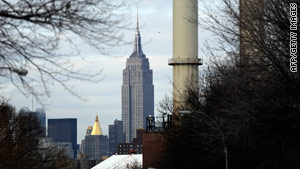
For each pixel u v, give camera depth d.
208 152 82.38
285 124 42.50
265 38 44.75
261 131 45.09
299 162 50.69
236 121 48.84
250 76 47.84
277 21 42.94
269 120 42.69
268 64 44.59
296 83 41.84
